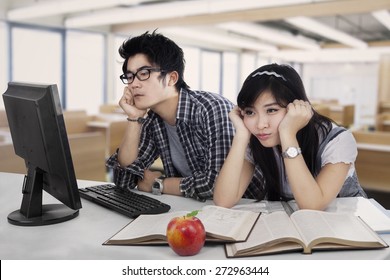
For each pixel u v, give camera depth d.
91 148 3.22
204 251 0.92
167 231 0.90
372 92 15.63
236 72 13.30
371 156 3.71
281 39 9.05
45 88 1.01
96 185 1.59
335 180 1.21
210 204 1.34
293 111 1.19
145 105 1.42
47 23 7.50
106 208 1.27
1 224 1.12
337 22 9.88
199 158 1.54
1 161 2.52
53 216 1.14
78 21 7.39
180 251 0.88
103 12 6.87
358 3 5.38
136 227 1.04
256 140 1.34
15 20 6.93
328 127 1.30
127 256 0.91
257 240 0.92
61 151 1.03
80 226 1.10
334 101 12.41
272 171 1.37
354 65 15.88
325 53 12.71
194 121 1.47
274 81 1.19
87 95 8.65
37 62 7.61
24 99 1.06
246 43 10.62
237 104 1.27
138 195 1.36
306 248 0.89
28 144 1.11
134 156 1.57
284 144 1.19
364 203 1.30
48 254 0.92
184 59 1.47
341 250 0.91
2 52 7.03
